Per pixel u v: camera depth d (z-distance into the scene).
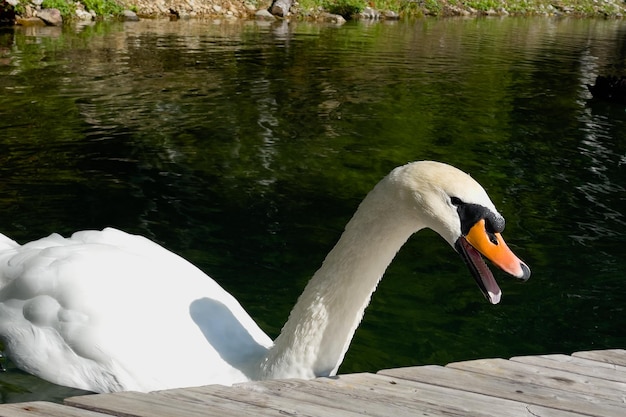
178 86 4.16
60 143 2.96
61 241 1.53
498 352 1.65
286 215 2.31
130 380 1.36
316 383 1.10
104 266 1.44
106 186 2.48
